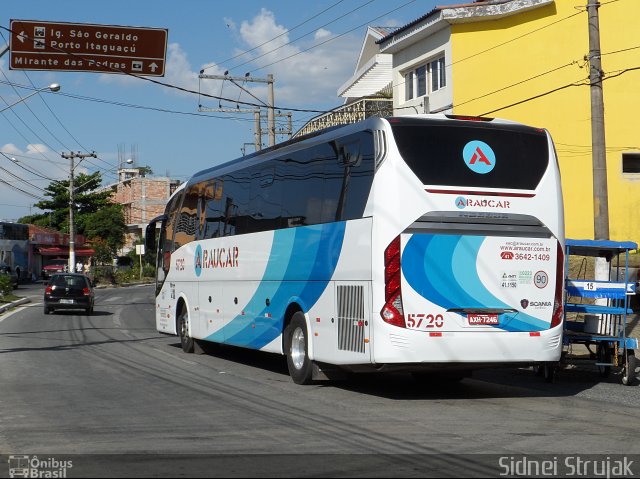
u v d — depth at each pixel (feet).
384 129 36.63
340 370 42.63
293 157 45.06
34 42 87.10
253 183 50.31
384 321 35.55
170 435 29.22
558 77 99.04
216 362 55.06
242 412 34.30
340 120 126.62
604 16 97.55
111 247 270.67
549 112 99.66
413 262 35.83
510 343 36.78
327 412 34.37
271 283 46.80
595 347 60.08
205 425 31.19
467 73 103.71
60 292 102.27
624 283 44.50
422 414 33.88
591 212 97.35
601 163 53.72
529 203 37.58
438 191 36.35
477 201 36.78
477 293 36.50
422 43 110.83
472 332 36.29
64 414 33.91
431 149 36.68
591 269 85.66
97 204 287.28
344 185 39.14
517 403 37.42
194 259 60.03
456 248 36.37
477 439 28.37
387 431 29.91
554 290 37.83
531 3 99.04
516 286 37.14
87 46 88.48
